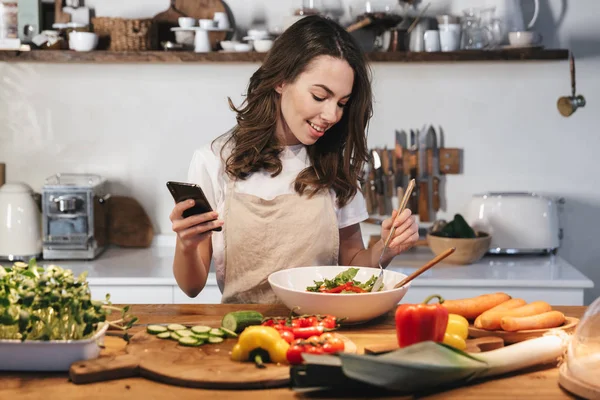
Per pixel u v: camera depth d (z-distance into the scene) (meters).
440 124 3.60
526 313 1.73
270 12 3.58
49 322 1.53
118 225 3.60
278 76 2.09
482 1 3.54
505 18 3.38
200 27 3.39
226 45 3.36
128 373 1.49
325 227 2.25
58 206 3.28
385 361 1.34
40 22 3.45
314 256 2.24
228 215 2.25
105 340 1.67
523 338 1.68
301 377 1.38
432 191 3.61
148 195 3.66
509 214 3.33
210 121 3.62
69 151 3.63
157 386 1.44
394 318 1.88
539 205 3.35
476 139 3.60
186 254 2.00
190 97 3.61
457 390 1.43
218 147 2.30
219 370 1.47
